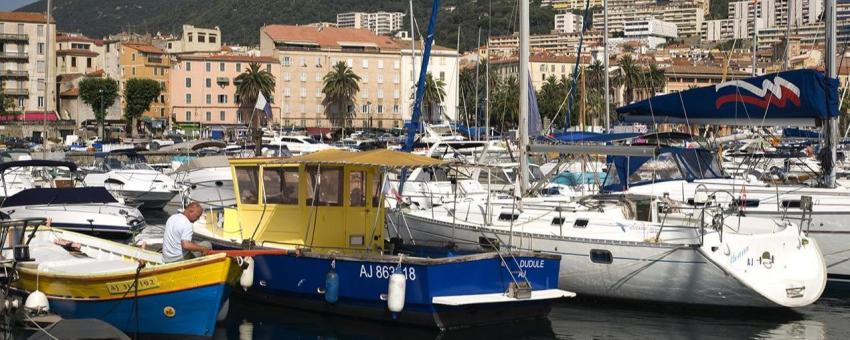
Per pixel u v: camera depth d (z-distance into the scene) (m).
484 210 19.72
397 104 130.88
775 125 20.17
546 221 18.66
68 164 27.19
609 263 17.56
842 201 19.45
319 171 17.64
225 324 16.45
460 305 15.78
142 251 17.89
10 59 115.19
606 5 35.22
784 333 16.30
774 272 16.98
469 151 37.59
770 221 17.92
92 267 16.03
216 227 19.31
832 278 19.17
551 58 152.88
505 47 172.25
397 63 130.75
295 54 126.75
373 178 17.86
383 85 130.12
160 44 156.88
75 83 125.19
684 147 23.03
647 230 17.48
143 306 14.80
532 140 22.83
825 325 16.83
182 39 148.50
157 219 34.22
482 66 119.12
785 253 17.20
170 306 14.68
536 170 31.48
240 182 18.50
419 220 20.16
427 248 18.17
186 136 104.81
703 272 16.80
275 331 16.02
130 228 25.28
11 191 31.28
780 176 25.91
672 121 21.47
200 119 122.94
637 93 104.44
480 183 28.55
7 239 16.80
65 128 112.62
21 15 116.00
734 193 20.45
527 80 20.16
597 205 18.70
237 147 52.88
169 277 14.60
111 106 123.25
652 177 21.98
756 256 16.94
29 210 24.98
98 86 117.19
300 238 17.73
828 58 19.86
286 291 17.22
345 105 126.44
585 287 17.97
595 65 113.00
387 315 16.12
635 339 15.77
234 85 124.00
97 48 135.25
